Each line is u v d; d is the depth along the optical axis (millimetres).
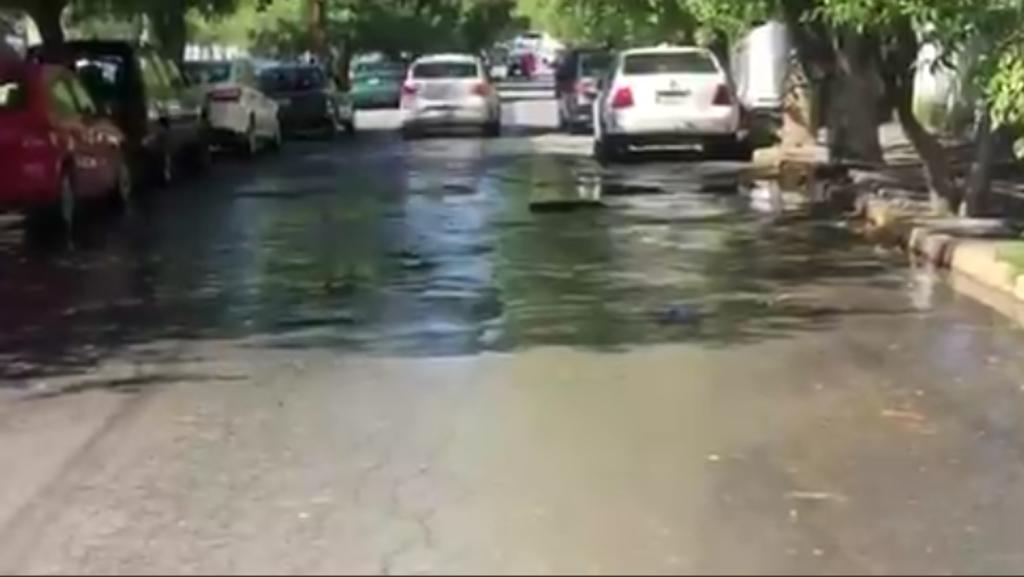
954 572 6820
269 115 33031
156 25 34844
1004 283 14305
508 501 7801
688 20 31641
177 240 18469
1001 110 13414
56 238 18828
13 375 11070
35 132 18625
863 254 16688
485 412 9664
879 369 10984
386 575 6746
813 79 25406
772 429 9289
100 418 9727
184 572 6836
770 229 18797
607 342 11898
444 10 74312
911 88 18594
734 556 6980
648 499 7840
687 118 27906
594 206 21266
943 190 18641
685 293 14148
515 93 69188
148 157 24734
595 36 56469
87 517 7672
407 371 10906
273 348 11844
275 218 20625
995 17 14375
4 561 7035
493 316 13031
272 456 8719
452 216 20453
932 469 8477
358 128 43344
